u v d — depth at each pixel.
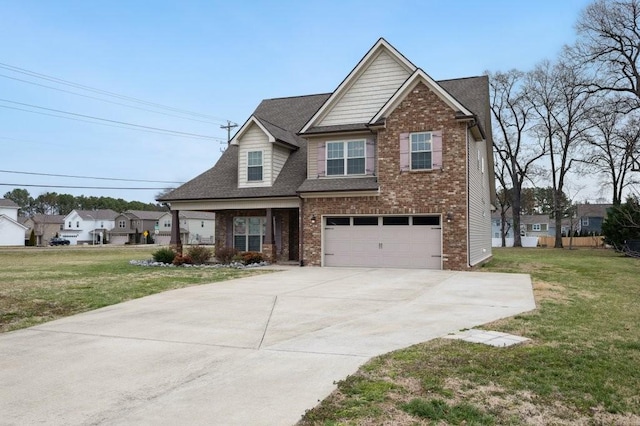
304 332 7.15
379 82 18.97
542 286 12.48
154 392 4.66
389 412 4.01
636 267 19.08
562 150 42.72
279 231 21.12
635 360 5.52
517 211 47.47
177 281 13.55
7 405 4.38
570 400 4.28
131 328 7.65
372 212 17.53
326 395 4.45
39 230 80.44
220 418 3.97
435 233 16.94
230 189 20.53
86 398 4.53
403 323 7.68
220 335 7.06
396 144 17.19
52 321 8.35
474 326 7.36
